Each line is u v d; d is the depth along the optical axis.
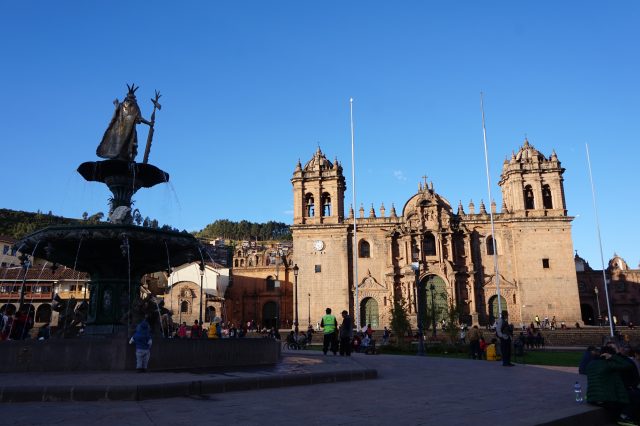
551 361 31.16
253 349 18.81
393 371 19.78
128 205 21.69
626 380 12.34
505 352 23.20
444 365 22.78
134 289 20.98
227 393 13.22
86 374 14.62
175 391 12.43
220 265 93.12
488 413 11.05
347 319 25.83
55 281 71.19
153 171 21.55
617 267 91.56
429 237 78.88
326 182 81.19
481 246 77.38
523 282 74.06
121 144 21.33
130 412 10.38
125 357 15.48
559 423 10.37
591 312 89.31
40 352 15.38
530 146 80.00
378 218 79.38
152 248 19.98
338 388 14.72
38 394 11.61
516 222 76.06
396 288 76.75
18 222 126.56
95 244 19.30
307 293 76.62
